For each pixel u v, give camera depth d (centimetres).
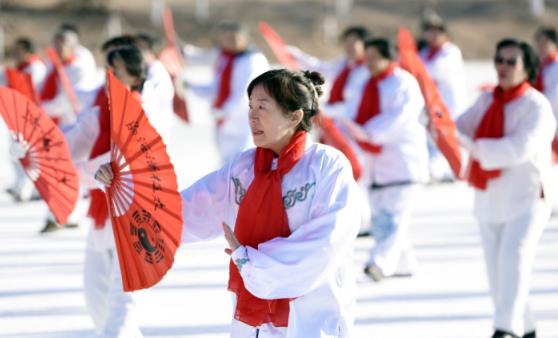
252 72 2802
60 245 2516
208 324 1791
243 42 2838
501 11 10131
